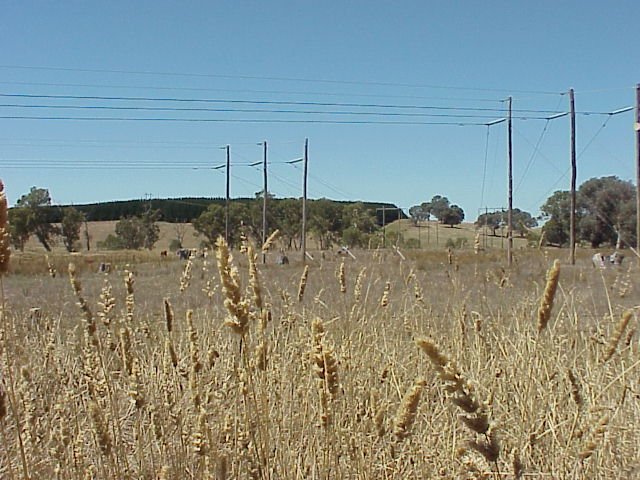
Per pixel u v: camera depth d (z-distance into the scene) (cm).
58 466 372
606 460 401
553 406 423
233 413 408
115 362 508
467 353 593
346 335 542
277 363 473
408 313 718
